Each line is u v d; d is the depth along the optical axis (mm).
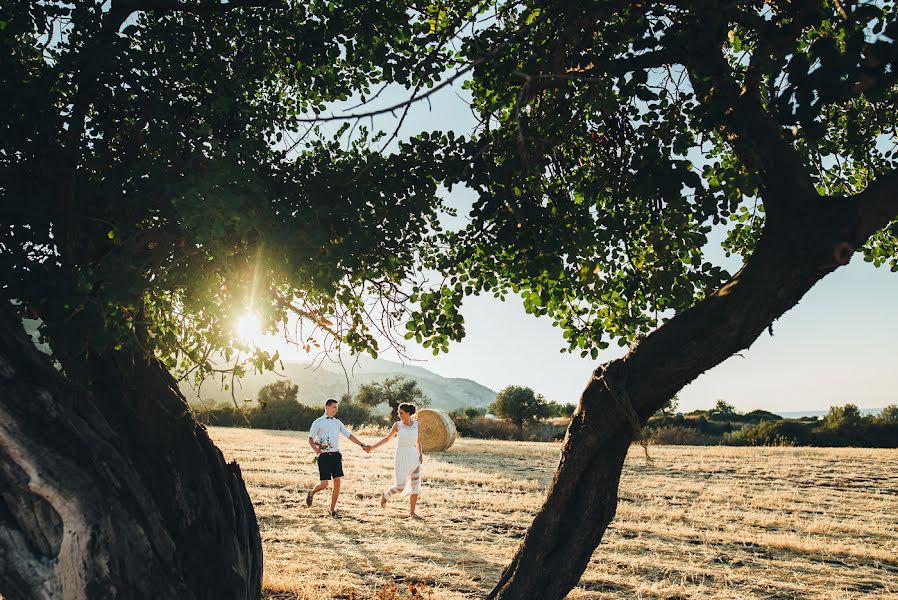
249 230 3195
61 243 3229
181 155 3463
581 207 4379
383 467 16125
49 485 2568
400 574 6840
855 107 4973
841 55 2506
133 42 3580
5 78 3223
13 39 3625
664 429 33906
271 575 6496
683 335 3543
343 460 17578
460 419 39000
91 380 3668
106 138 3500
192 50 3645
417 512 10320
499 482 13805
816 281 3344
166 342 3674
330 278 3387
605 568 7309
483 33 3885
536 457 20297
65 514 2592
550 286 4617
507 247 4250
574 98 4141
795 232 3305
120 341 3150
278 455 17438
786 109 2645
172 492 3598
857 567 7789
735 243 5449
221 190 2990
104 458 2961
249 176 3168
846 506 11945
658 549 8336
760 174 3660
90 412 3156
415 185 3703
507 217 4113
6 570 2465
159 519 3209
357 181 3555
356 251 3434
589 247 4348
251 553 4418
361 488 12531
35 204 3213
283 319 4055
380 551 7797
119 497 2938
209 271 3584
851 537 9414
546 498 3844
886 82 2590
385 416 39938
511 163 3814
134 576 2891
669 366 3510
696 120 3789
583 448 3721
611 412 3635
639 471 16781
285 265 3293
